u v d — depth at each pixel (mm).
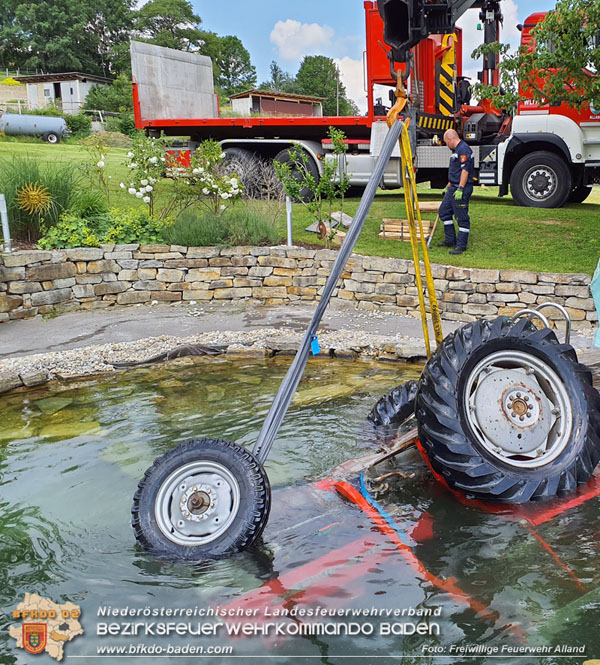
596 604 2750
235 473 3369
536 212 12836
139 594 2938
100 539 3469
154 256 10695
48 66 98562
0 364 7301
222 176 12633
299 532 3455
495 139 13867
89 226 11359
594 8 9750
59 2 98750
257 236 11406
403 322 9211
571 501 3756
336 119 14508
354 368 7133
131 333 8789
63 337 8633
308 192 15172
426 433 3934
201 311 10156
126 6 105062
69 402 6109
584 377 4199
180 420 5398
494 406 3938
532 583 2924
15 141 31188
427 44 13859
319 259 10438
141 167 12117
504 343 4055
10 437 5172
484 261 10266
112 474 4336
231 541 3262
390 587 2924
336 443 4754
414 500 3832
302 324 9094
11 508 3857
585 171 12906
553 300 8773
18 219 11117
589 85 10508
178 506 3375
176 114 17234
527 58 10664
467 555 3180
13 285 9555
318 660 2467
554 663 2402
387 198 16453
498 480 3758
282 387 3621
